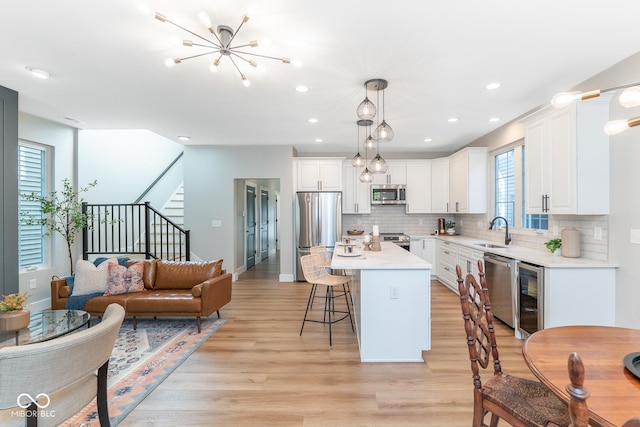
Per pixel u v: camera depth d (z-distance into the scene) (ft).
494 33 7.32
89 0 6.16
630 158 8.63
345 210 20.98
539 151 10.87
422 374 8.38
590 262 9.39
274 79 9.78
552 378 3.72
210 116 13.61
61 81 9.99
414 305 9.15
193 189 20.12
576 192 9.27
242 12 6.59
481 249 13.39
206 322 12.49
